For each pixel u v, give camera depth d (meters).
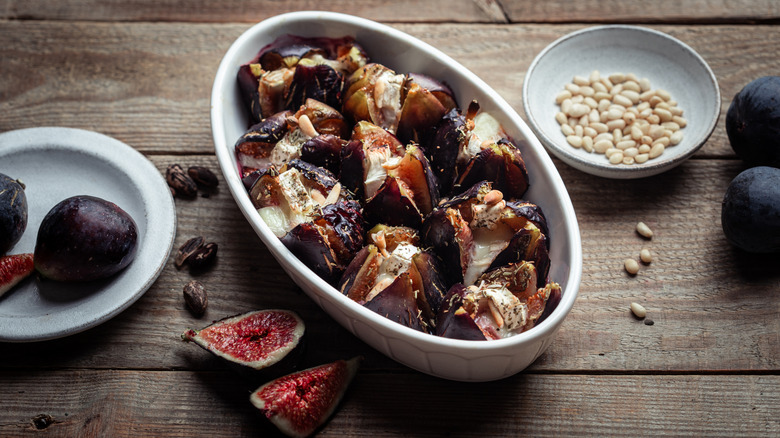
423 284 0.56
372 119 0.62
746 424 0.59
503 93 0.71
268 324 0.60
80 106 0.71
